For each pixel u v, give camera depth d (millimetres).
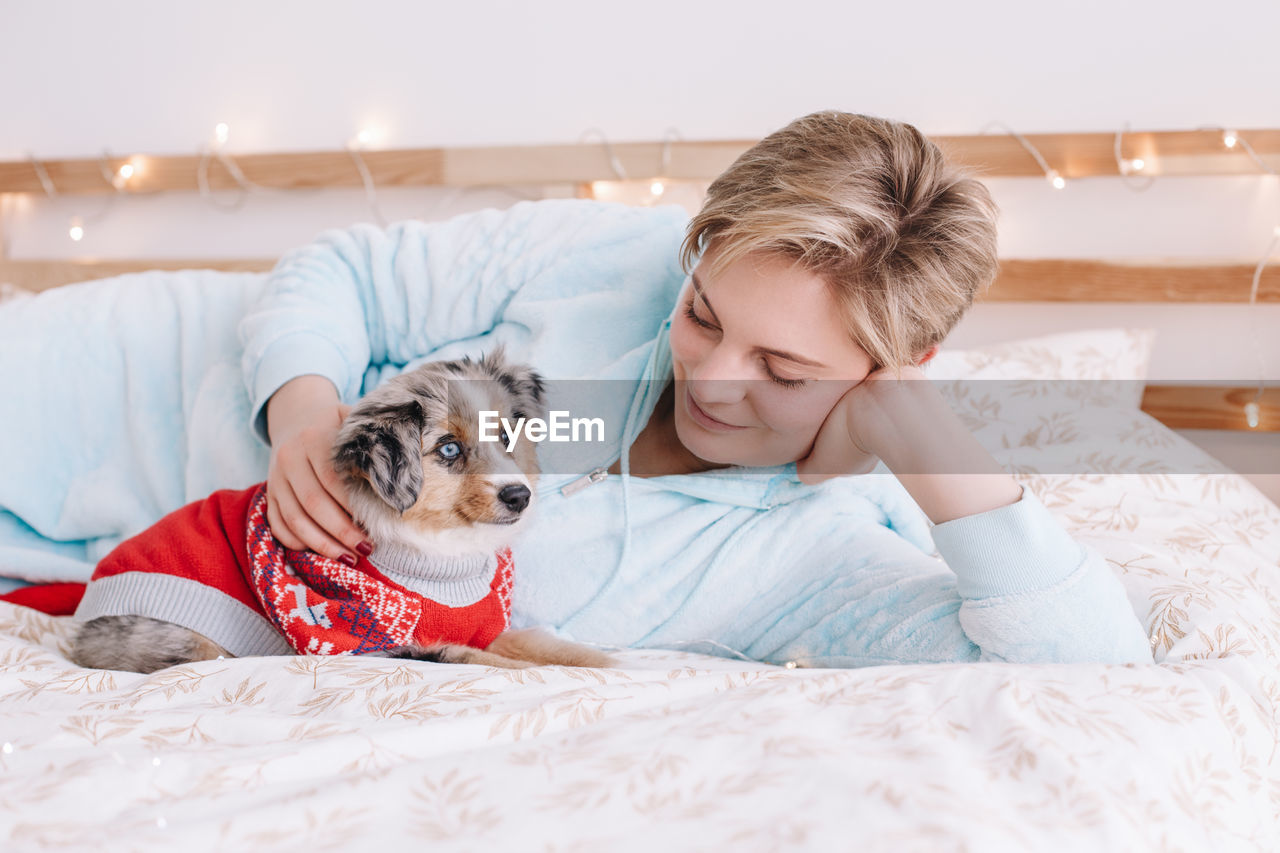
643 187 2557
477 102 2645
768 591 1321
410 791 667
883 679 901
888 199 1042
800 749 723
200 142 2785
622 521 1340
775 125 2523
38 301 1788
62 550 1667
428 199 2697
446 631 1185
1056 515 1713
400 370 1599
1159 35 2309
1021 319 2479
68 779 667
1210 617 1134
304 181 2623
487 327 1553
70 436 1680
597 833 623
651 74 2557
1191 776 771
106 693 965
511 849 601
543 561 1352
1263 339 2359
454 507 1212
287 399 1347
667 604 1335
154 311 1738
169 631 1134
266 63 2717
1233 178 2326
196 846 588
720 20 2502
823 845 587
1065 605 1020
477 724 795
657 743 744
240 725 807
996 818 630
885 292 1021
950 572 1238
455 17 2617
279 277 1593
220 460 1571
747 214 1021
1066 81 2365
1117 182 2379
